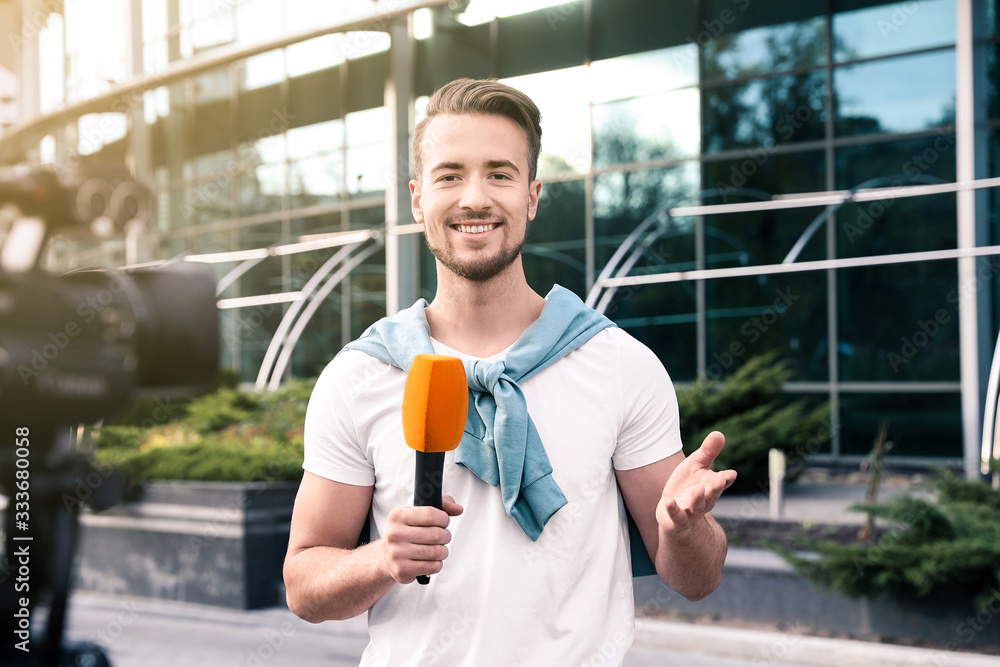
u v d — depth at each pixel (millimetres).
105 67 18844
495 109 1771
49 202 1171
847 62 12219
